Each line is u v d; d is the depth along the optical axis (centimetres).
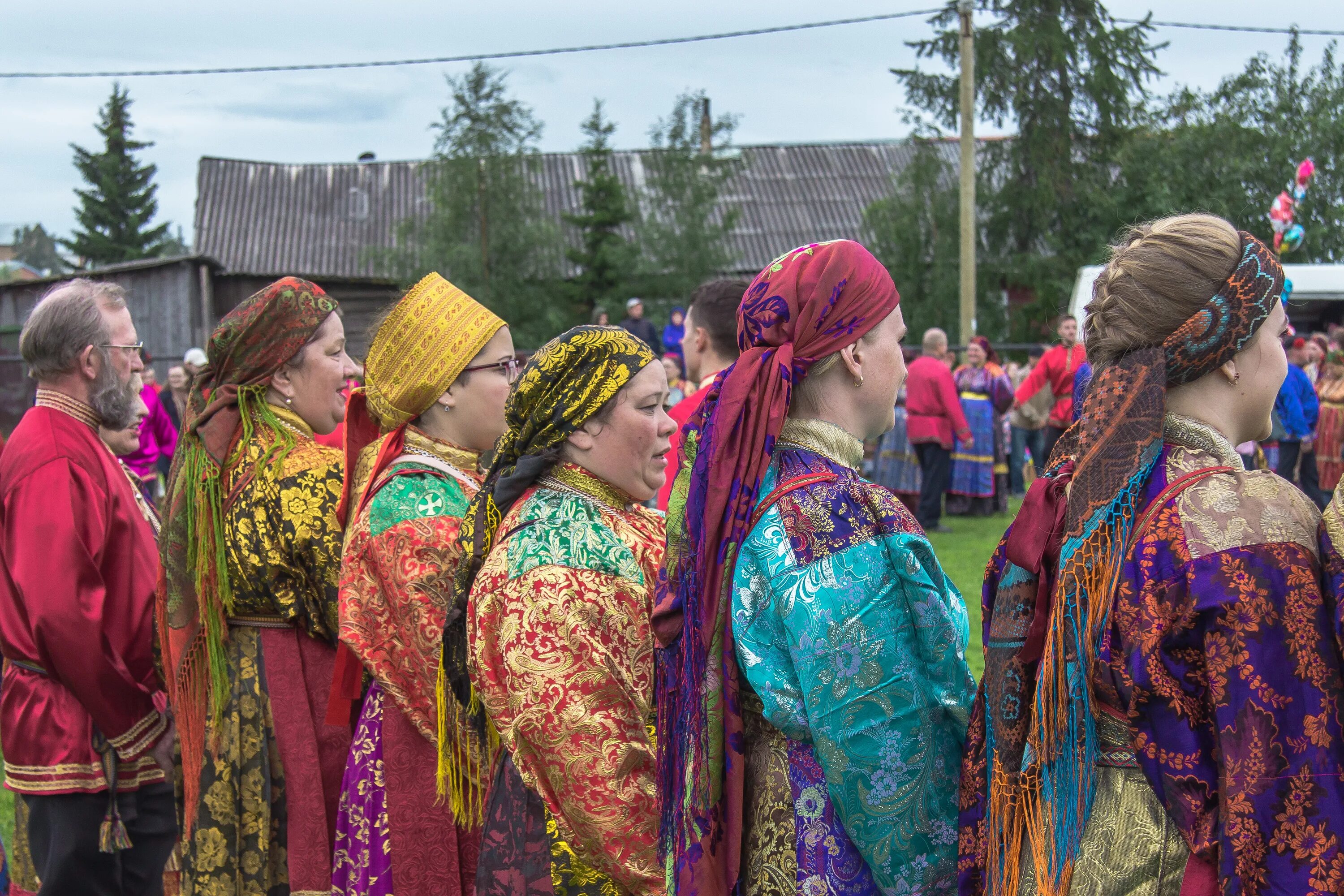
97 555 273
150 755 286
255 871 241
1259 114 2150
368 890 215
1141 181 2122
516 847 179
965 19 1595
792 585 146
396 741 217
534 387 184
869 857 146
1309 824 122
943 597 153
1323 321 1555
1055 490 149
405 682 216
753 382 153
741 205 2506
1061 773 138
